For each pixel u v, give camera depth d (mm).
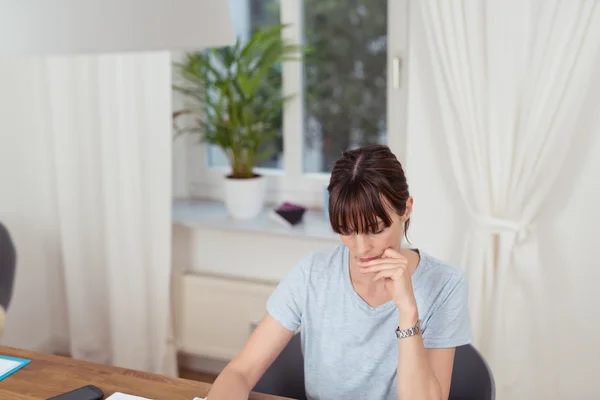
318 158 3000
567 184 2316
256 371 1621
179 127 3148
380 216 1407
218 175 3141
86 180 2900
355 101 2881
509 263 2357
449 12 2248
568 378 2439
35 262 3094
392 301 1580
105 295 3020
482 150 2297
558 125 2219
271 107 2838
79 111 2832
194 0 1162
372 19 2773
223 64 2748
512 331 2426
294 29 2848
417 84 2449
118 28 1065
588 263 2346
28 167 2996
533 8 2170
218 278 2922
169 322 2971
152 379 1624
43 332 3180
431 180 2494
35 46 1047
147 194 2811
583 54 2154
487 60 2242
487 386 1565
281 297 1672
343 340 1625
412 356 1460
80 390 1549
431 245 2535
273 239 2855
